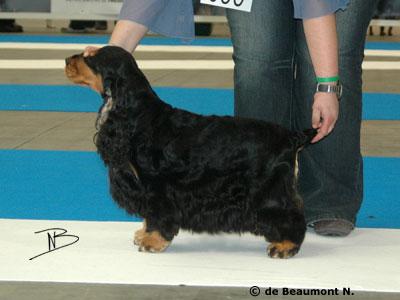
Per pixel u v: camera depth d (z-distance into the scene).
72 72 4.00
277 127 4.02
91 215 4.99
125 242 4.36
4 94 10.01
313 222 4.59
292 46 4.41
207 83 10.99
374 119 8.66
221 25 20.48
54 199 5.37
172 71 12.18
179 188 3.99
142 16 4.33
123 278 3.76
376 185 5.88
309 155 4.61
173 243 4.36
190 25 4.37
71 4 19.20
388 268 3.97
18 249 4.20
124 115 3.95
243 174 3.94
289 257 4.09
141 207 4.06
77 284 3.67
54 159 6.60
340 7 4.11
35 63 12.95
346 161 4.57
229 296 3.53
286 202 3.96
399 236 4.59
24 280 3.72
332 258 4.12
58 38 17.38
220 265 3.98
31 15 19.14
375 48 15.87
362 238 4.54
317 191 4.61
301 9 4.08
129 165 4.00
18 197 5.40
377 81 11.33
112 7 19.16
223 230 4.04
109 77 3.94
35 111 8.96
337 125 4.52
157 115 3.99
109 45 4.15
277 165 3.94
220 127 3.98
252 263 4.02
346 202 4.59
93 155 6.77
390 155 6.95
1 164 6.40
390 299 3.52
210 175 3.95
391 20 18.92
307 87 4.43
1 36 17.73
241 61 4.40
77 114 8.83
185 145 3.95
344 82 4.45
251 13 4.29
